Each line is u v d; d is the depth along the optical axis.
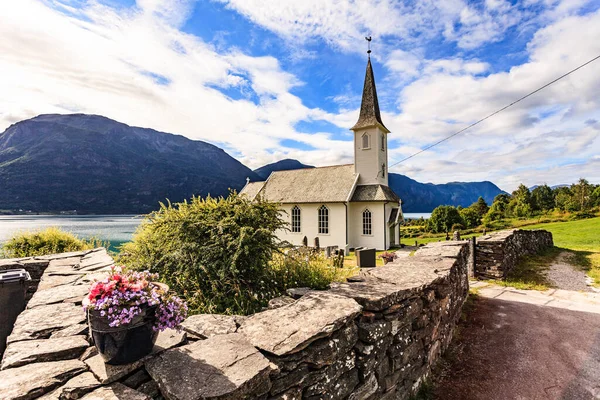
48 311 3.18
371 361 3.02
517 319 6.52
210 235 5.07
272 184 31.97
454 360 4.88
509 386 4.15
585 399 3.83
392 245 26.91
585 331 5.82
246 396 1.84
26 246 10.09
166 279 4.82
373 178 26.89
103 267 5.56
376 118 27.36
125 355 1.94
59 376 1.95
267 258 5.14
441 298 4.90
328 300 3.13
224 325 2.70
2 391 1.75
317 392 2.43
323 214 27.55
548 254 14.84
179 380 1.82
